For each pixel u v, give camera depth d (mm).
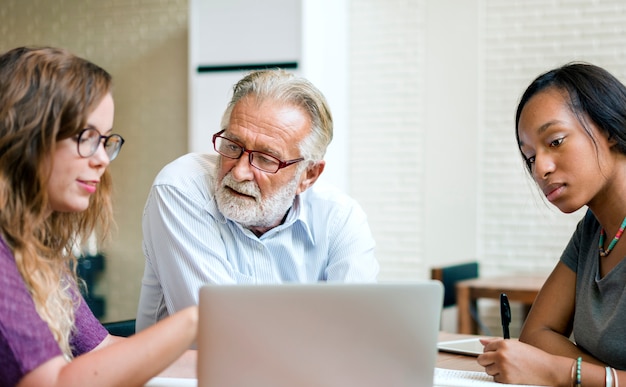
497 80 4715
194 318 1379
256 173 1939
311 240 2172
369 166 4980
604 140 1743
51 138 1367
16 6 5484
